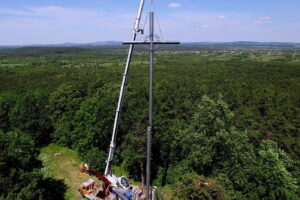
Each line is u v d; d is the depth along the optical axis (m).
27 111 31.47
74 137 30.02
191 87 52.19
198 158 20.66
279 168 19.75
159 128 24.36
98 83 44.62
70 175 24.70
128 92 37.19
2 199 14.68
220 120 20.53
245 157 20.22
